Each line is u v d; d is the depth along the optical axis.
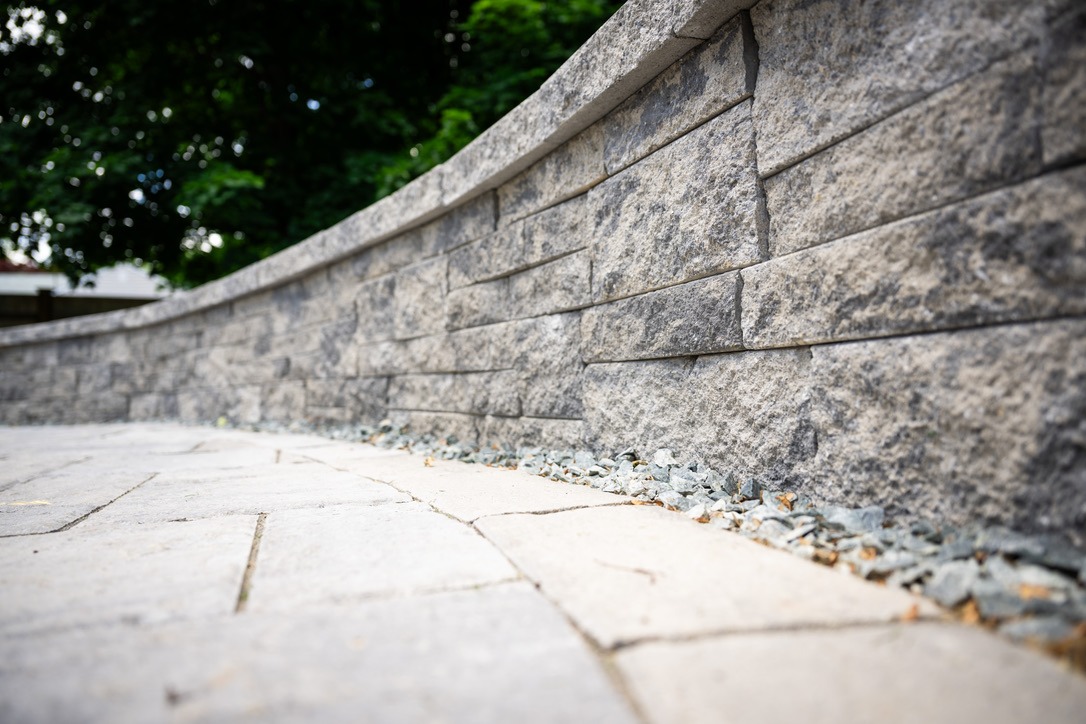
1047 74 1.61
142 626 1.43
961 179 1.81
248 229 10.54
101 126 9.55
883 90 2.03
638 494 2.71
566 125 3.43
